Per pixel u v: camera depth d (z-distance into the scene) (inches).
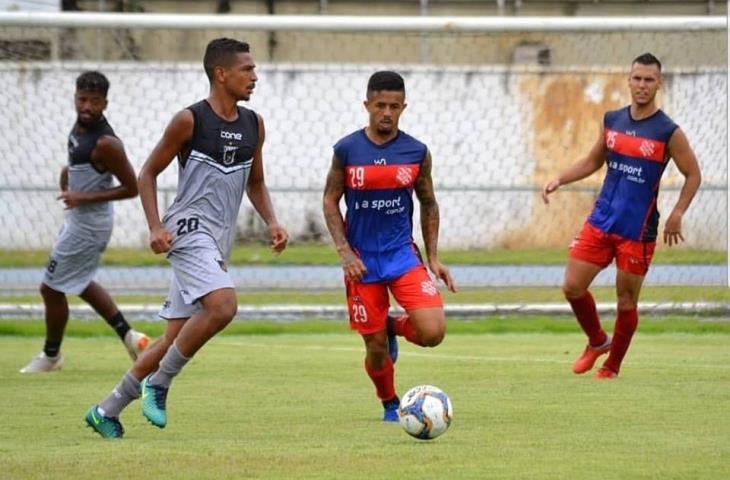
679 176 2573.8
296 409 1205.1
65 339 1958.7
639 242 1392.7
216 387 1378.0
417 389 1002.7
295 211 2864.2
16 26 2094.0
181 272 999.0
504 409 1182.3
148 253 2736.2
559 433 1031.0
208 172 1010.7
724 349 1786.4
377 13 3659.0
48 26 2095.2
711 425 1076.5
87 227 1486.2
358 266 1090.1
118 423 1019.3
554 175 3009.4
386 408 1128.8
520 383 1393.9
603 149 1424.7
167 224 1014.4
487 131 3019.2
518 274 2682.1
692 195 1387.8
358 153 1101.1
